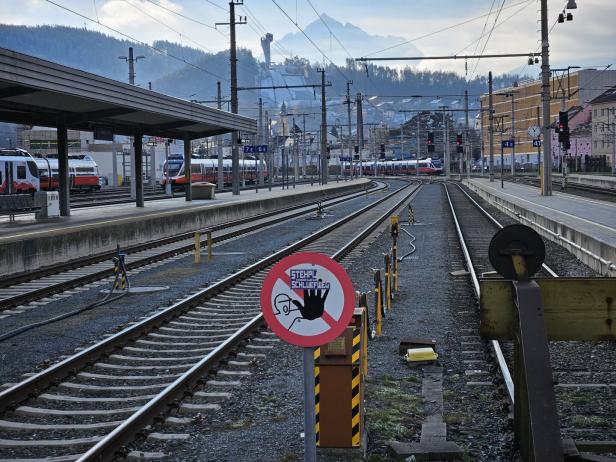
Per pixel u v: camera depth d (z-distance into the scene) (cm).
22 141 10100
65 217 3284
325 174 8425
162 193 7350
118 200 5366
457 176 13788
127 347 1271
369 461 731
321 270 559
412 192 7844
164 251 2870
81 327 1455
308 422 560
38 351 1259
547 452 618
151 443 800
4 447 798
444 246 2916
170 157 7894
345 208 5672
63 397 976
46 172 6391
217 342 1294
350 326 746
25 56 2080
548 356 654
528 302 676
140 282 2083
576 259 2445
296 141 10231
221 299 1769
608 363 1123
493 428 832
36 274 2161
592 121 13062
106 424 856
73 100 2617
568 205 4106
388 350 1242
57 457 754
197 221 3891
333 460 731
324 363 741
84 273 2262
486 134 18888
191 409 910
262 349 1234
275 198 5625
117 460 749
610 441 712
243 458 752
